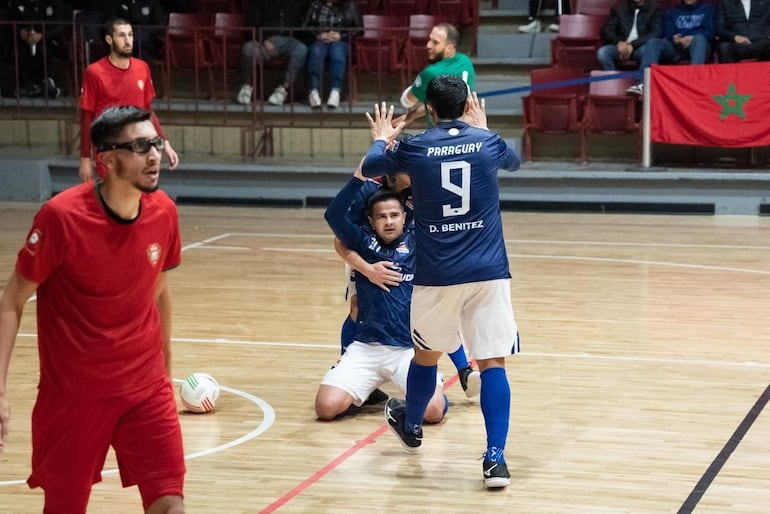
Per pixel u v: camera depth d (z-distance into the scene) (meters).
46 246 4.65
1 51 22.58
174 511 4.89
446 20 21.64
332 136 21.81
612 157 20.86
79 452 4.90
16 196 21.25
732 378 9.30
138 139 4.62
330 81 22.38
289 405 8.73
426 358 7.14
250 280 13.92
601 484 6.83
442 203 6.62
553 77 20.02
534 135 21.02
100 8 22.31
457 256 6.64
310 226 18.31
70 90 23.02
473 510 6.42
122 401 4.87
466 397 8.90
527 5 23.09
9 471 7.20
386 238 8.12
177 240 5.11
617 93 19.83
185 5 23.25
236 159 21.84
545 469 7.14
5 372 4.76
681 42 19.45
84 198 4.71
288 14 21.62
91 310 4.78
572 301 12.52
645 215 18.92
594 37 20.59
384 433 8.02
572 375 9.47
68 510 5.00
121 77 13.46
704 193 18.86
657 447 7.54
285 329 11.35
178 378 9.52
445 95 6.79
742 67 18.16
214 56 22.12
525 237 16.91
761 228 17.36
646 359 9.98
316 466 7.26
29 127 23.02
